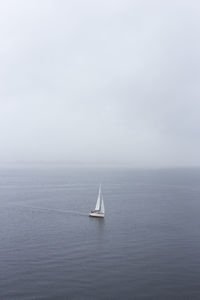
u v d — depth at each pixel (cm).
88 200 16625
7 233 9556
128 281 6056
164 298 5403
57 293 5553
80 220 11588
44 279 6125
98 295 5500
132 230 10038
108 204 15362
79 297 5419
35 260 7150
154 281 6066
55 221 11375
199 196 18662
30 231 9831
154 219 11738
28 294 5509
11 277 6203
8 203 15350
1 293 5531
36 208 14025
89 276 6278
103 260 7188
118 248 8094
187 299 5375
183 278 6212
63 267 6744
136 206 14762
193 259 7281
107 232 9769
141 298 5394
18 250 7875
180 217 12131
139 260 7200
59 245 8331
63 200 16512
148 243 8562
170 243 8556
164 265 6888
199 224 10906
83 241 8731
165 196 18612
